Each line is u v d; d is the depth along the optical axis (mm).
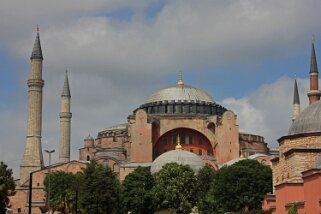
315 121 85188
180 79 186875
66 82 181500
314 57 119312
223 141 162750
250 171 109688
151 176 127750
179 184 125625
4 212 90875
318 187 61344
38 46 163125
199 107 175375
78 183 103688
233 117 164125
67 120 178375
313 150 80125
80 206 98500
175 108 174500
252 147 177375
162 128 166750
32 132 159250
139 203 118938
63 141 176625
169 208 119562
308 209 65062
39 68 161625
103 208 98312
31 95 160375
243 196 107125
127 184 124625
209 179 129875
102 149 175500
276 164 91625
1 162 98500
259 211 84375
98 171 101125
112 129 195875
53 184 133000
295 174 79812
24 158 158750
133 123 161625
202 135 169375
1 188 90125
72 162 159375
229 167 114125
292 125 89375
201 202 123625
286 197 74312
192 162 147625
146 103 179875
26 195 155500
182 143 168625
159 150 168000
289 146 86375
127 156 168750
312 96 117312
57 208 112250
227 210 108375
